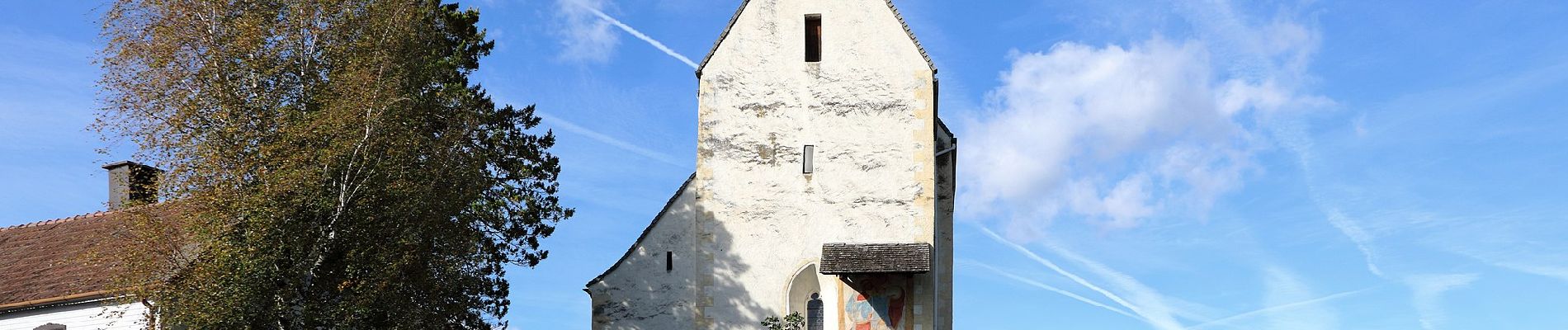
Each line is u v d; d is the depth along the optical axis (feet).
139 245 95.25
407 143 101.65
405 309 98.73
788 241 110.63
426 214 100.68
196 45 103.30
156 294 94.73
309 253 96.89
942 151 120.16
